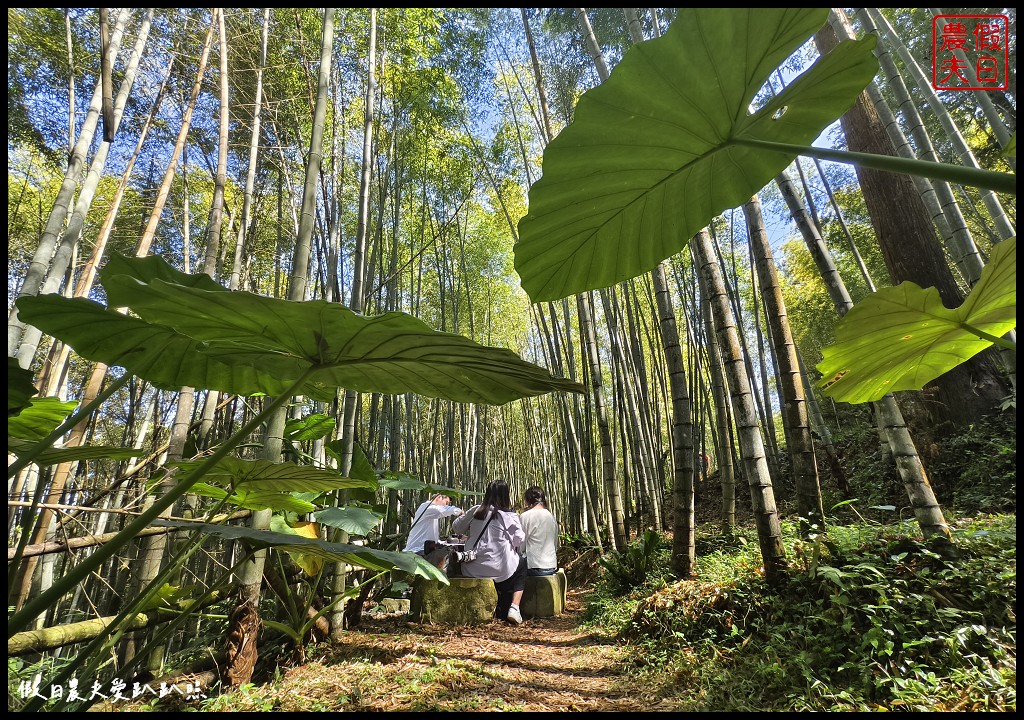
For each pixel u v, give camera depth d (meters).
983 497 4.63
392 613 4.79
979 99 4.89
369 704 2.27
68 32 3.94
